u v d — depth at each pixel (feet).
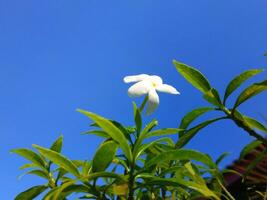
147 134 1.18
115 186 1.15
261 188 1.55
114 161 1.29
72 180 1.07
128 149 1.14
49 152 1.11
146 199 1.26
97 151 1.13
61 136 1.28
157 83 1.28
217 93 1.25
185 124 1.30
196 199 1.37
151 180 1.13
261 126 1.28
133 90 1.25
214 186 1.35
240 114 1.25
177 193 1.37
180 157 1.14
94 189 1.15
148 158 1.27
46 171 1.24
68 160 1.13
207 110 1.28
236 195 1.68
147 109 1.24
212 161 1.15
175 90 1.28
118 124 1.25
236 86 1.24
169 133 1.20
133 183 1.15
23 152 1.23
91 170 1.17
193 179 1.25
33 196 1.23
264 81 1.19
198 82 1.27
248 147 1.37
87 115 1.09
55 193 1.07
